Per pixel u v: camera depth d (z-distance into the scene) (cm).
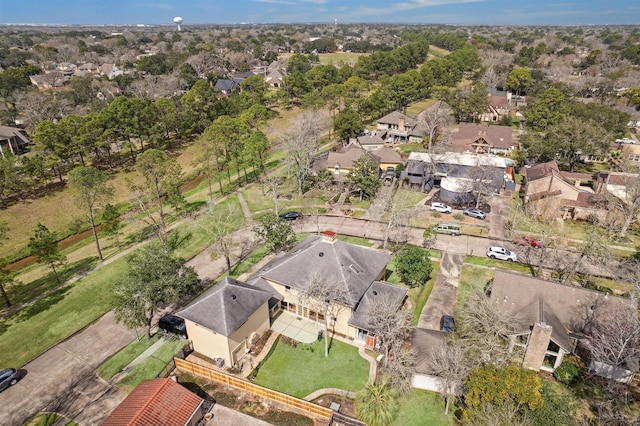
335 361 3741
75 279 5181
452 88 15938
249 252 5716
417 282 4853
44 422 3219
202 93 11250
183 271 4319
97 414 3275
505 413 2709
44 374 3694
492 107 12694
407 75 14000
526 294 4100
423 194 7506
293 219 6619
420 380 3406
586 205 6475
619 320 3569
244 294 3922
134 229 6694
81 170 5500
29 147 10238
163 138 10012
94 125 8444
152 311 3997
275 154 10100
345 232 6147
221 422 3167
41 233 5019
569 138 8594
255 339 3969
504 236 6000
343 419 3084
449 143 9712
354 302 3906
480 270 5159
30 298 4850
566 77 16550
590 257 5031
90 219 5597
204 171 9019
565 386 3438
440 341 3619
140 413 2886
